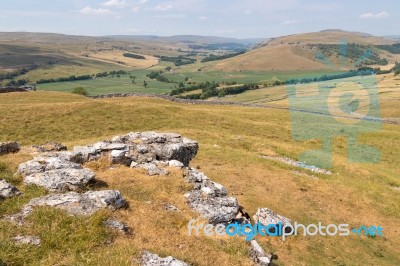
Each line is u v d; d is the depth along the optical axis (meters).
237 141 44.44
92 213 14.62
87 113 55.00
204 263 13.55
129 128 51.44
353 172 35.94
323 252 19.73
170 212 17.05
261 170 30.97
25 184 17.03
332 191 28.38
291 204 24.88
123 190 18.59
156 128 52.41
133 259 12.35
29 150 24.59
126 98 92.81
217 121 59.84
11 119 48.81
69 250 12.38
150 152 25.34
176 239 14.91
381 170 38.91
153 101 90.88
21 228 12.99
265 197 25.17
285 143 49.09
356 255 20.16
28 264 11.39
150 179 20.58
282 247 19.17
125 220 15.33
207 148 36.94
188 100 99.06
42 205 14.63
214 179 27.33
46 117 51.47
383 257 20.44
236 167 31.09
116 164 22.77
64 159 19.83
